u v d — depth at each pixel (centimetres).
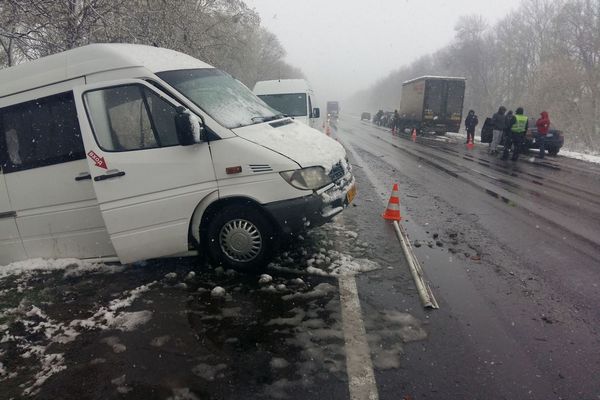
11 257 504
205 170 436
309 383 280
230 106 482
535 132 1603
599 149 2286
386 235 580
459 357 306
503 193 881
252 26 2414
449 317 362
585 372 291
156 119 439
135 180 434
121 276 468
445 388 274
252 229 451
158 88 439
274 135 464
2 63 1225
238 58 2956
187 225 446
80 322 371
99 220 472
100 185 432
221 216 453
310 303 388
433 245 549
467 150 1806
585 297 403
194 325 357
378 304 384
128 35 1084
